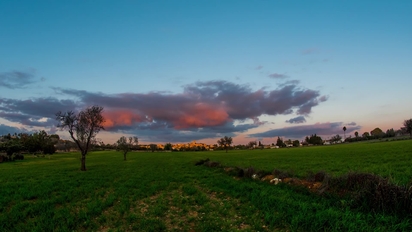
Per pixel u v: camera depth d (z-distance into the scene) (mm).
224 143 145250
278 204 13203
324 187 15055
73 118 42844
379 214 10477
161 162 60906
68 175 33031
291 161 45844
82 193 19516
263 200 14258
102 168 45000
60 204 16125
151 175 31656
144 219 11883
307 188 16656
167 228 10961
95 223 11602
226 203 14742
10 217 12719
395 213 10430
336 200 13242
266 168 33031
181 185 23312
